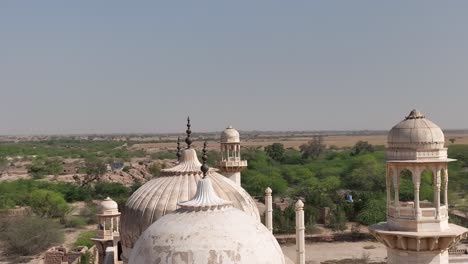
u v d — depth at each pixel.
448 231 18.61
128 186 111.75
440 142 18.95
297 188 97.25
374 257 58.47
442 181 19.61
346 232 69.88
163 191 21.55
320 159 163.25
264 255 14.48
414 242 18.42
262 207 80.69
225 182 22.72
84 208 88.00
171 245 14.09
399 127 19.36
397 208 19.22
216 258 13.83
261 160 139.75
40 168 141.12
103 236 30.52
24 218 67.81
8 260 59.28
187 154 23.73
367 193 78.31
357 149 170.00
